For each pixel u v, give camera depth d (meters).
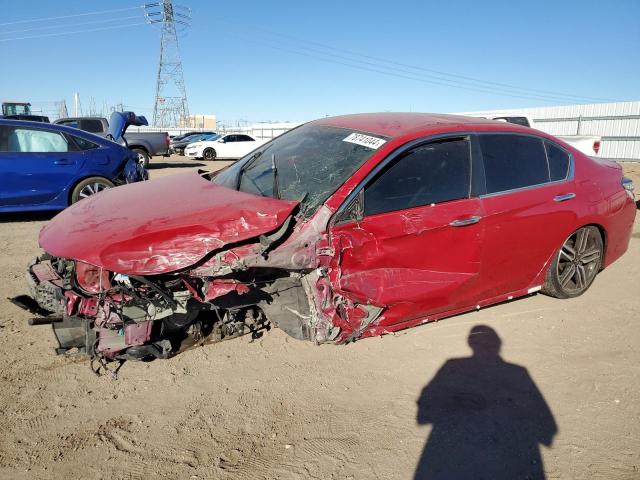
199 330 3.40
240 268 2.81
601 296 4.71
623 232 4.77
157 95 58.72
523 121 14.80
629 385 3.28
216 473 2.48
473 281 3.70
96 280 2.88
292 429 2.81
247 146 26.39
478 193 3.66
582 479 2.48
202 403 3.02
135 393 3.09
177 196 3.43
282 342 3.73
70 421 2.82
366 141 3.55
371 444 2.70
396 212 3.28
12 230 7.22
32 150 7.57
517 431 2.83
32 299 3.46
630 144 22.17
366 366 3.46
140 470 2.49
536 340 3.86
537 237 3.97
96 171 8.02
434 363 3.52
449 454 2.64
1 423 2.78
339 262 3.08
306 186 3.35
